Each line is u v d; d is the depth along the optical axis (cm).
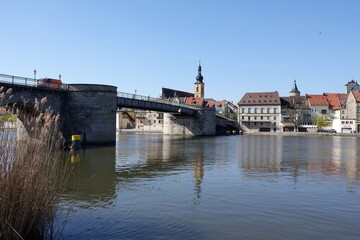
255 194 1125
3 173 621
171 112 6781
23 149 665
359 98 9769
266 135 8381
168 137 6372
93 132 3769
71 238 676
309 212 902
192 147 3494
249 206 961
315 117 10525
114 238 683
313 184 1323
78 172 1580
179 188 1215
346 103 10394
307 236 714
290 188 1236
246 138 6309
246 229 754
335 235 722
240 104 10481
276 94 10475
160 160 2164
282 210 921
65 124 3741
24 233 626
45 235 683
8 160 632
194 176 1499
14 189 616
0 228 593
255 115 10375
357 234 729
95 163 1953
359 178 1478
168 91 13088
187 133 7819
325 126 10106
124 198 1045
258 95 10594
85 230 728
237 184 1307
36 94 3247
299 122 9888
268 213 888
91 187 1216
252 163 2039
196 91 14662
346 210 927
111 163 1966
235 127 10262
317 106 10525
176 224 784
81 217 828
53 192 718
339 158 2395
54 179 742
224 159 2264
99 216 840
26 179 634
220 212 893
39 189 654
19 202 621
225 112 11944
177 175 1523
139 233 717
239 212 895
